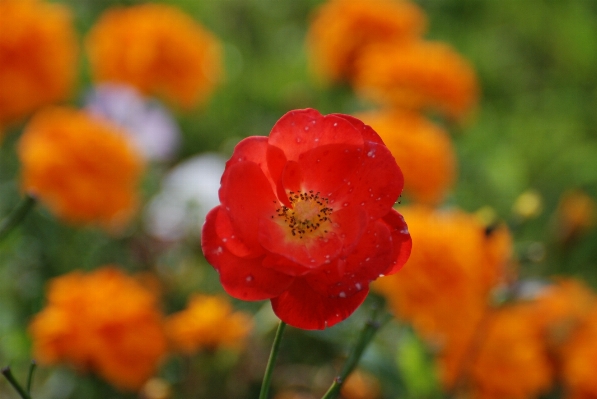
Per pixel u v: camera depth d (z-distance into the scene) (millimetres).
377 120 881
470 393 733
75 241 884
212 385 765
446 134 1005
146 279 844
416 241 710
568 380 736
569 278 887
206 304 736
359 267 529
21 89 870
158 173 981
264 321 787
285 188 543
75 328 713
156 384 697
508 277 733
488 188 1015
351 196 542
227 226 528
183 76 959
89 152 818
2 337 796
